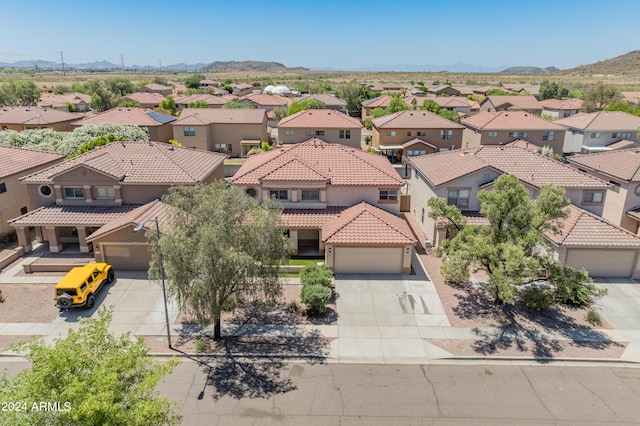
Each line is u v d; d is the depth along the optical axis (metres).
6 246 32.81
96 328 12.80
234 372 19.34
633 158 35.91
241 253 18.66
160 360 20.14
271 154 38.91
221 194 19.52
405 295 25.83
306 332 22.30
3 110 65.81
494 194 22.95
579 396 17.89
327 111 64.44
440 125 61.19
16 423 9.94
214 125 64.94
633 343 21.36
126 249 28.27
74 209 31.48
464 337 21.86
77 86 136.00
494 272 21.11
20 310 24.03
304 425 16.33
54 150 44.69
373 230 28.27
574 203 32.28
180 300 21.64
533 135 60.44
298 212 31.92
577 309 24.31
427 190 34.75
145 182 31.55
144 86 132.88
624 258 27.52
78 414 10.09
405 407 17.25
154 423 11.80
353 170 33.56
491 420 16.59
